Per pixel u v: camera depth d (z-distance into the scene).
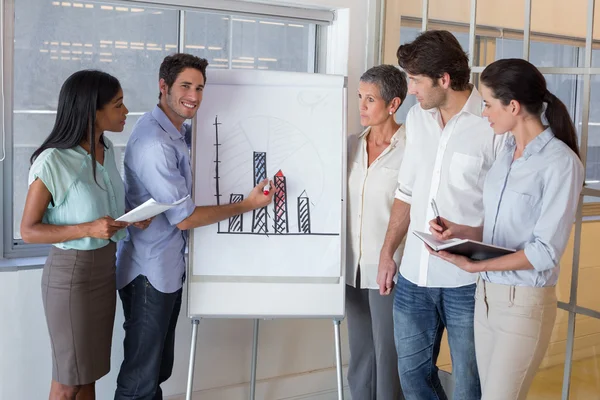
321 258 2.77
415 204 2.59
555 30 2.63
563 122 2.08
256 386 3.38
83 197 2.35
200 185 2.70
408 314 2.62
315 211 2.78
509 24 2.80
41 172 2.28
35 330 2.84
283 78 2.79
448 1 3.11
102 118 2.38
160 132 2.54
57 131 2.35
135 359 2.65
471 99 2.45
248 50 3.36
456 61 2.38
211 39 3.26
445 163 2.47
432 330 2.62
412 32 3.31
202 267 2.71
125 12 3.05
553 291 2.14
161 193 2.52
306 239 2.77
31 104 2.90
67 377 2.41
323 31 3.54
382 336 2.98
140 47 3.10
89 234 2.31
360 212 2.96
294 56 3.50
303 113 2.79
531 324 2.11
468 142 2.43
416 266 2.57
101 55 3.02
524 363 2.13
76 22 2.95
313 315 2.77
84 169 2.36
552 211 2.04
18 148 2.90
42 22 2.88
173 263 2.63
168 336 2.82
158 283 2.60
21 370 2.84
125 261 2.65
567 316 2.65
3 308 2.78
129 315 2.70
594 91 2.51
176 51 3.19
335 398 3.58
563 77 2.61
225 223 2.71
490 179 2.23
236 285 2.73
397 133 2.93
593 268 2.54
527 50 2.74
